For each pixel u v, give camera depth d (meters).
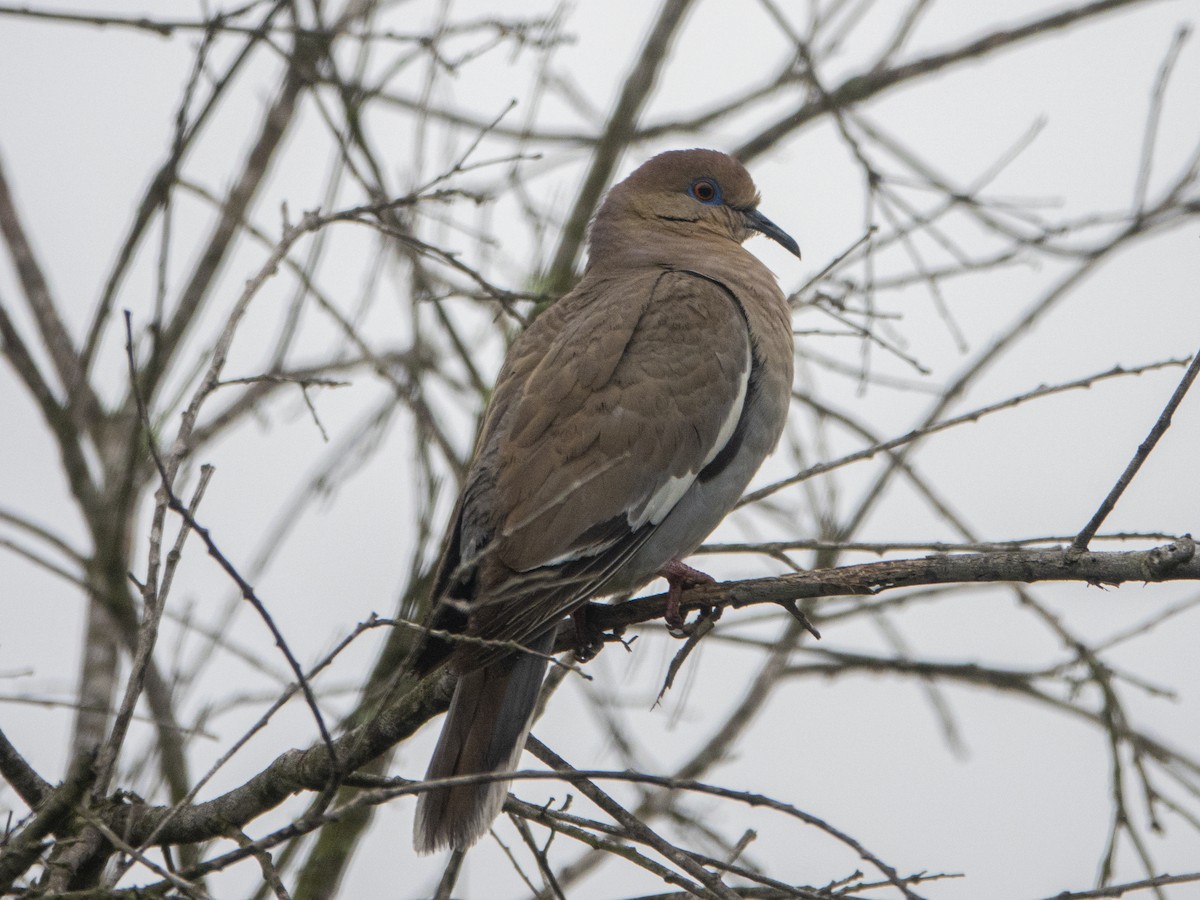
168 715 11.48
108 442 13.12
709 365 10.12
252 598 6.53
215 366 8.10
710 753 12.80
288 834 6.86
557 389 9.83
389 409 12.17
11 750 7.93
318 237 11.73
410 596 11.42
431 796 8.66
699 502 10.02
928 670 13.07
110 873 8.55
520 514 9.32
